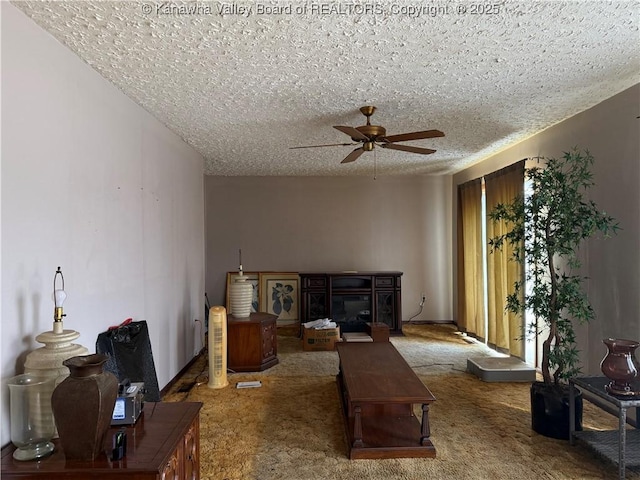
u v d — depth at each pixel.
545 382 2.88
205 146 4.54
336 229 6.62
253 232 6.57
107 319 2.64
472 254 5.64
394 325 5.98
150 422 1.87
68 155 2.21
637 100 2.84
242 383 3.90
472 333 5.68
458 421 3.02
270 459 2.51
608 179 3.13
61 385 1.54
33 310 1.93
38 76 1.97
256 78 2.65
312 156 5.09
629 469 2.35
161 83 2.72
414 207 6.66
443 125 3.79
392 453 2.52
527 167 4.27
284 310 6.49
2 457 1.58
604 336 3.16
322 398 3.52
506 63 2.47
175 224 4.02
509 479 2.29
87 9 1.83
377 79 2.69
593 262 3.29
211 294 6.51
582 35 2.13
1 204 1.74
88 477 1.47
